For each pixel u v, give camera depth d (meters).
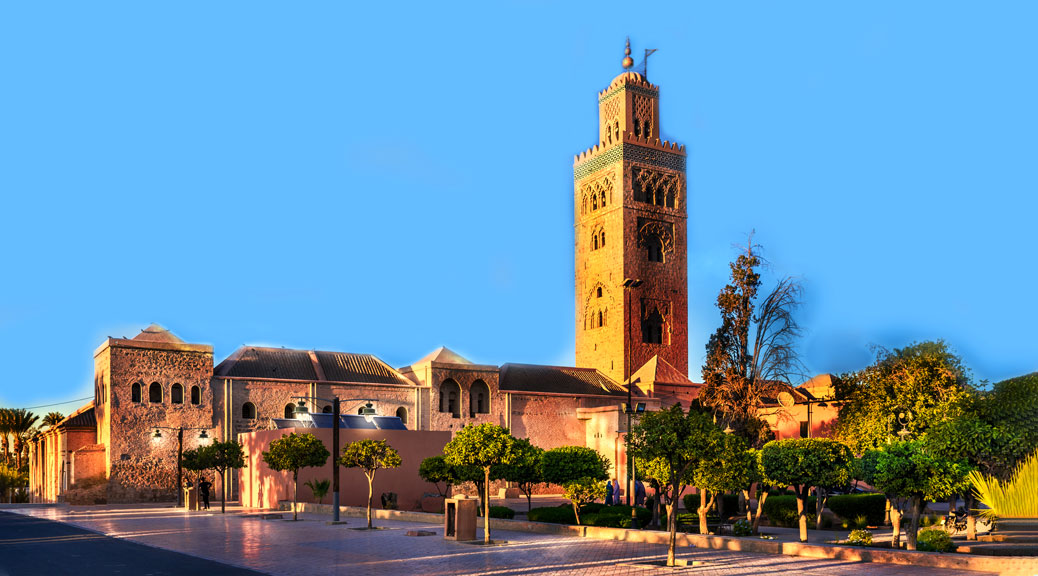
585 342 92.69
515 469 37.22
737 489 29.38
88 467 62.41
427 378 73.38
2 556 25.20
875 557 21.80
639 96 93.81
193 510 51.19
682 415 23.05
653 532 27.77
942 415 35.94
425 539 29.58
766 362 54.25
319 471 51.97
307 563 22.69
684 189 94.50
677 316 91.44
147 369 62.97
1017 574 19.11
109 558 24.31
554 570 20.69
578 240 95.62
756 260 55.00
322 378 69.75
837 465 27.31
